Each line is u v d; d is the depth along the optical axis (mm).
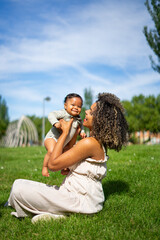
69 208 2719
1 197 4289
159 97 32594
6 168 7816
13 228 2830
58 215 2789
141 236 2494
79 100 3242
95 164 2809
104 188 4277
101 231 2605
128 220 2914
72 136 3117
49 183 5230
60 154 2799
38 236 2562
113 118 2711
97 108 2766
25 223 2896
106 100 2781
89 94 17922
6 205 3520
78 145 2719
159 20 14125
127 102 33594
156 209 3225
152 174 4973
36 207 2762
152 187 4184
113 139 2727
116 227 2709
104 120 2689
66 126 2918
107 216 2998
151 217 2996
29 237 2578
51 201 2688
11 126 37469
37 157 10094
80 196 2795
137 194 3879
